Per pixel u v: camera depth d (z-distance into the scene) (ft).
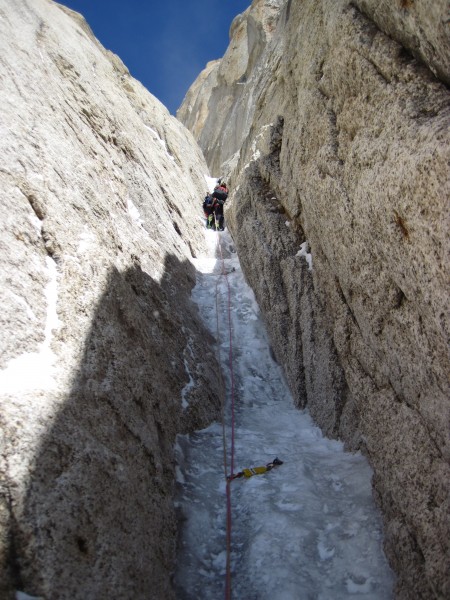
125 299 14.32
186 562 10.80
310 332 18.11
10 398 7.93
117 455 9.59
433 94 8.89
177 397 15.70
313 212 15.08
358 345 13.53
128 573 8.31
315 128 14.99
